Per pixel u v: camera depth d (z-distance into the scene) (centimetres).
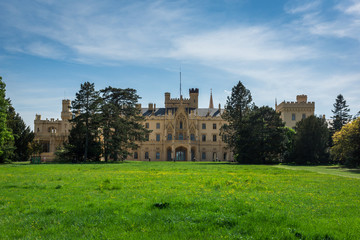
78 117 7412
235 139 8381
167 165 5953
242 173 3519
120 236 995
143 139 8050
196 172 3650
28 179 2683
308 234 1013
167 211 1302
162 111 13175
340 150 5797
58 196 1700
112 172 3581
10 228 1107
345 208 1396
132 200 1529
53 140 11675
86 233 1035
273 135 7519
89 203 1453
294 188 2066
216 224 1134
